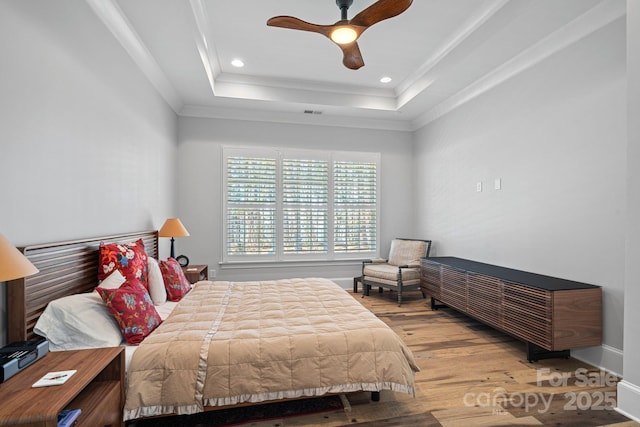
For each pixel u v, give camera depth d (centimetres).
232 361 176
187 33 284
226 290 296
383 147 548
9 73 156
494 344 307
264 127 500
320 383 184
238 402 177
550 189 300
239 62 391
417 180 547
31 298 166
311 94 457
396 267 483
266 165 500
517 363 267
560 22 267
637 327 195
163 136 402
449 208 461
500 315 300
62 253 192
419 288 459
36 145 174
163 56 324
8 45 155
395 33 323
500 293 300
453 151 450
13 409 109
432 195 503
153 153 362
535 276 304
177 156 471
